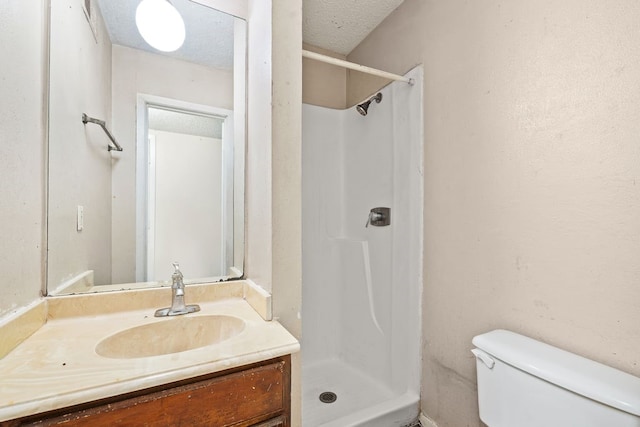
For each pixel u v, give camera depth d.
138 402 0.62
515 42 1.06
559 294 0.92
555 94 0.93
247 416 0.74
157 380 0.64
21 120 0.80
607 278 0.81
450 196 1.32
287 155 1.04
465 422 1.23
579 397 0.73
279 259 1.02
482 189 1.17
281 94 1.03
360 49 2.03
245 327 0.92
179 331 1.00
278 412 0.78
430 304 1.42
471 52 1.23
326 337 2.05
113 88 1.18
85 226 1.10
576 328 0.88
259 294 1.05
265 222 1.06
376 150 1.85
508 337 1.00
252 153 1.24
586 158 0.86
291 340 0.82
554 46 0.94
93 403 0.60
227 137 1.31
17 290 0.79
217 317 1.04
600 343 0.82
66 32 1.02
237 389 0.73
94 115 1.13
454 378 1.29
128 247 1.18
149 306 1.09
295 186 1.05
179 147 1.27
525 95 1.02
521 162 1.03
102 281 1.13
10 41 0.75
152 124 1.23
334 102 2.16
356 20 1.79
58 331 0.88
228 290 1.21
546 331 0.95
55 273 0.98
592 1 0.84
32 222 0.87
